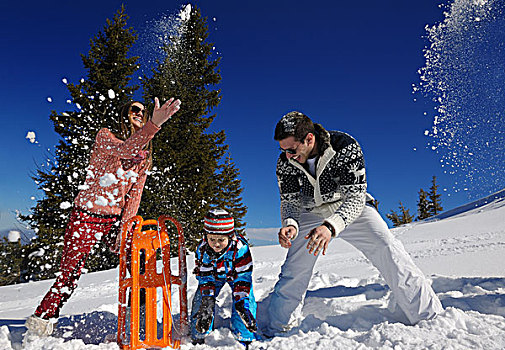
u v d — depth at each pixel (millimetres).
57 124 11859
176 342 2236
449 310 2182
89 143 10711
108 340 2414
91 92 13727
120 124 2748
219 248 2475
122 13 15656
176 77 17438
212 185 17016
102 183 2365
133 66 15344
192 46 17984
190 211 14961
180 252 2449
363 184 2391
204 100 17844
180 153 16250
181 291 2414
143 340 2365
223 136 18438
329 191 2496
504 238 5434
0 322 2871
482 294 2680
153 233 2441
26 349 2152
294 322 2562
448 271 3688
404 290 2264
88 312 3115
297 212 2654
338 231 2250
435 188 32219
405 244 6289
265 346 2133
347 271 4469
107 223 2510
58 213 10602
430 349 1836
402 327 2104
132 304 2252
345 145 2400
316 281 3893
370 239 2438
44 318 2346
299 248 2584
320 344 2049
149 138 2348
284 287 2545
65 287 2387
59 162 10961
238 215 18062
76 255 2412
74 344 2178
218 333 2361
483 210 11602
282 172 2625
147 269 2371
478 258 4133
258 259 6586
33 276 6266
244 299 2373
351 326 2510
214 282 2529
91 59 14938
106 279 6070
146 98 16484
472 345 1834
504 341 1851
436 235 7035
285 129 2244
